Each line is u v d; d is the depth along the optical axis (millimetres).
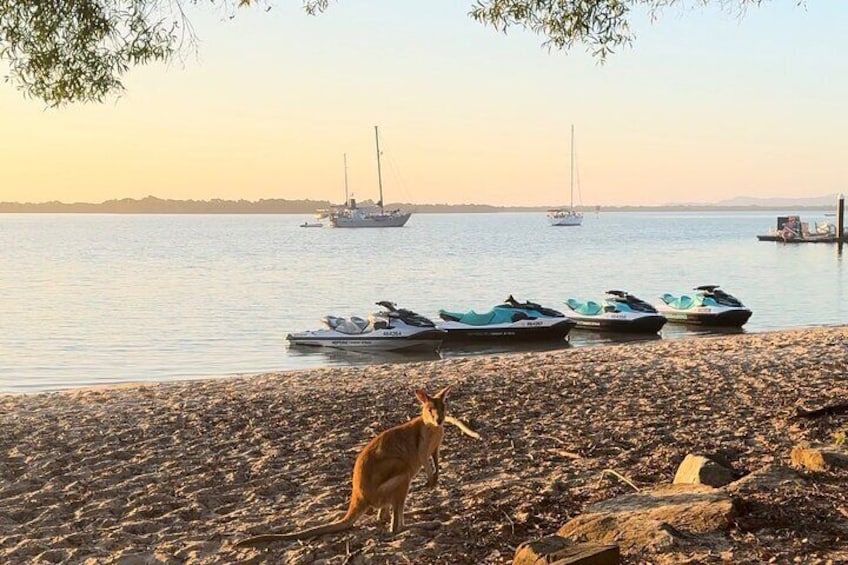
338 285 50281
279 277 56281
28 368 24812
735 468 8477
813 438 9820
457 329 29797
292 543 7148
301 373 19594
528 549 6062
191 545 7277
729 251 82812
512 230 177000
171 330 32406
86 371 24359
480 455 9930
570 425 11367
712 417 11430
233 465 10070
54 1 11031
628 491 8078
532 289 47344
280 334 31438
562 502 7812
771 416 11211
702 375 15273
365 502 7102
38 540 7633
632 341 29578
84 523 8141
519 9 11109
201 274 59562
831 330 25922
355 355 27125
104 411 14289
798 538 6141
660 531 6242
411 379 17156
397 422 12195
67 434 12188
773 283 49062
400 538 7062
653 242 108125
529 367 18609
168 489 9164
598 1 10953
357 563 6648
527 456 9773
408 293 45594
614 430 10898
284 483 9188
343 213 187500
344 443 11023
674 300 34625
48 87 11656
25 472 10141
